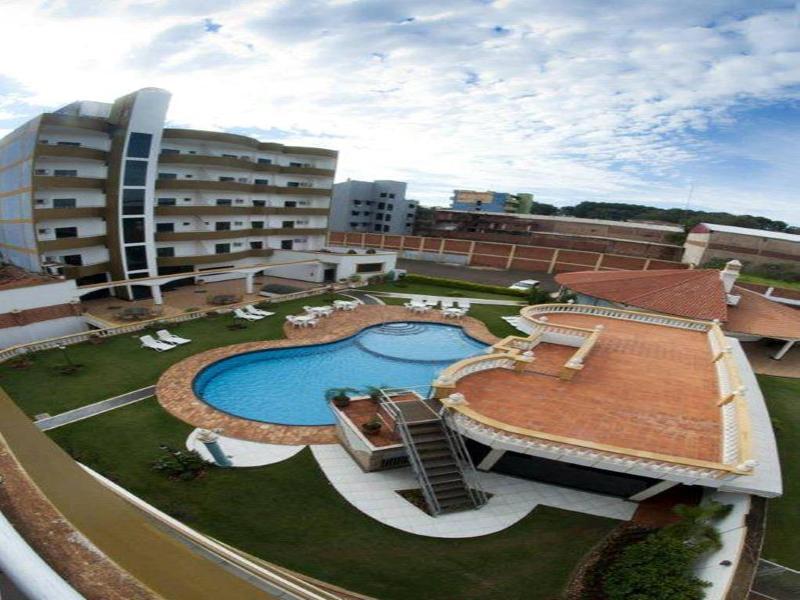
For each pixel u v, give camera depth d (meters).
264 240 51.06
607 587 9.91
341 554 11.26
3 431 3.64
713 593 8.79
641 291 32.94
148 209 36.41
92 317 29.66
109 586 2.10
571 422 14.53
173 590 2.16
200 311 31.70
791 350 29.98
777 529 11.34
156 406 18.94
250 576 3.82
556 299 40.53
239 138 44.91
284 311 34.59
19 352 23.56
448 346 29.55
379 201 92.25
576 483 14.38
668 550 10.03
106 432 16.75
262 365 25.08
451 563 11.15
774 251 54.59
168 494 13.25
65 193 33.66
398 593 10.16
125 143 33.69
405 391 17.42
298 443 16.52
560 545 11.86
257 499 13.23
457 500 13.36
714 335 23.44
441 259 68.69
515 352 19.22
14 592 1.82
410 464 15.29
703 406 16.08
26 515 2.59
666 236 68.44
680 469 11.84
